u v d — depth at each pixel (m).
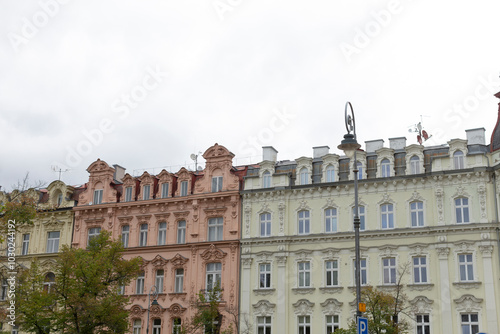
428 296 50.91
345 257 54.72
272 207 58.50
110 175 67.38
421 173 53.59
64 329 52.62
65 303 49.38
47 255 66.62
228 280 58.06
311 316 54.41
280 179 58.75
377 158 55.78
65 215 67.69
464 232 51.03
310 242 56.28
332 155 57.56
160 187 64.06
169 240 62.00
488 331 48.28
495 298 48.78
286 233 57.09
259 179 59.66
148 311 56.88
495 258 49.75
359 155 56.53
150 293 60.78
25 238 69.38
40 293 50.66
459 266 50.75
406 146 54.97
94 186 67.50
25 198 47.56
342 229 55.44
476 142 54.94
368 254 53.91
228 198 60.31
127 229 64.69
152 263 61.88
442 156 53.06
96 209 65.94
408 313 50.56
